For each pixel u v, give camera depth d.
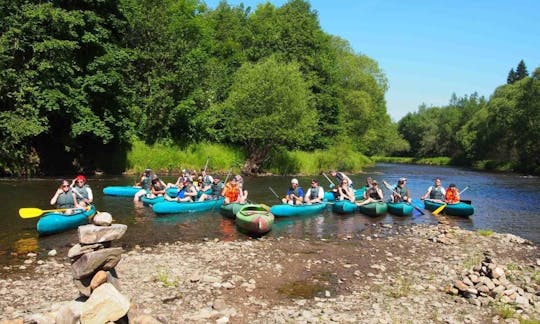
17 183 21.84
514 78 101.81
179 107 31.48
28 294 7.62
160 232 13.16
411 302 7.88
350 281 9.10
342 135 45.78
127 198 19.33
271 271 9.59
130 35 31.88
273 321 6.83
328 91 44.91
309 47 44.12
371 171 47.41
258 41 44.78
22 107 22.97
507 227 15.96
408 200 19.23
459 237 13.59
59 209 13.43
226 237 12.85
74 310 5.44
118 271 9.04
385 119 64.50
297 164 36.56
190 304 7.43
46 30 23.81
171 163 30.28
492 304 7.77
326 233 13.98
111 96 27.23
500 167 58.00
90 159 28.78
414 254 11.47
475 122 69.62
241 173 33.34
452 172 50.09
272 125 31.89
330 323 6.80
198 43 37.81
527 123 52.59
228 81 38.59
